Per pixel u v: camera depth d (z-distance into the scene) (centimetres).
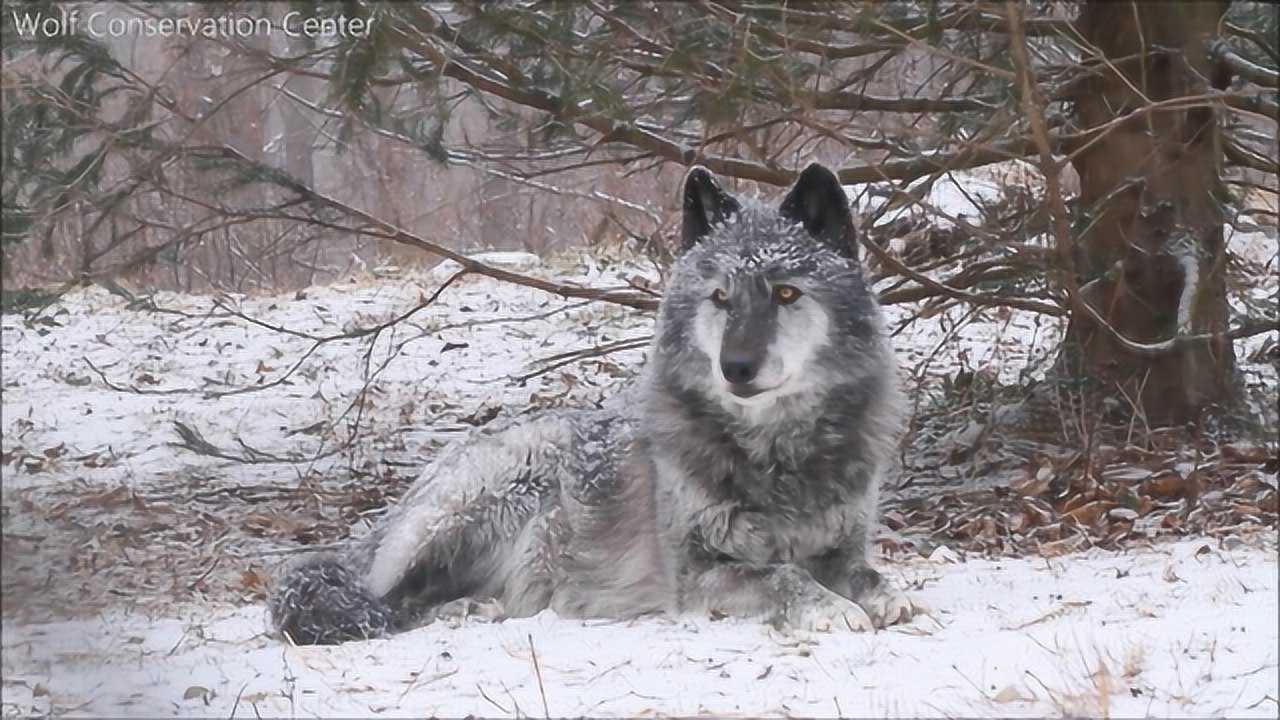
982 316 2009
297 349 2362
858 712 659
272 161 3997
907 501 1388
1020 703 664
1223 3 1504
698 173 969
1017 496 1329
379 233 1495
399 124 1319
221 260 3206
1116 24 1488
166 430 1906
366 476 1623
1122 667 707
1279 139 1412
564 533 991
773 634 834
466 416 1925
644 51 1370
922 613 870
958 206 1992
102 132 1342
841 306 934
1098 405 1497
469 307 2538
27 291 1434
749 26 1189
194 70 1585
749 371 880
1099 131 1354
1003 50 1348
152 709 716
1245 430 1460
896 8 1299
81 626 929
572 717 671
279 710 704
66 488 1548
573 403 1930
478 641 854
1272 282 2036
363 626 906
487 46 1340
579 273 2680
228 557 1280
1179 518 1195
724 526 927
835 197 951
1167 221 1484
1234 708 645
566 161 2512
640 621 911
